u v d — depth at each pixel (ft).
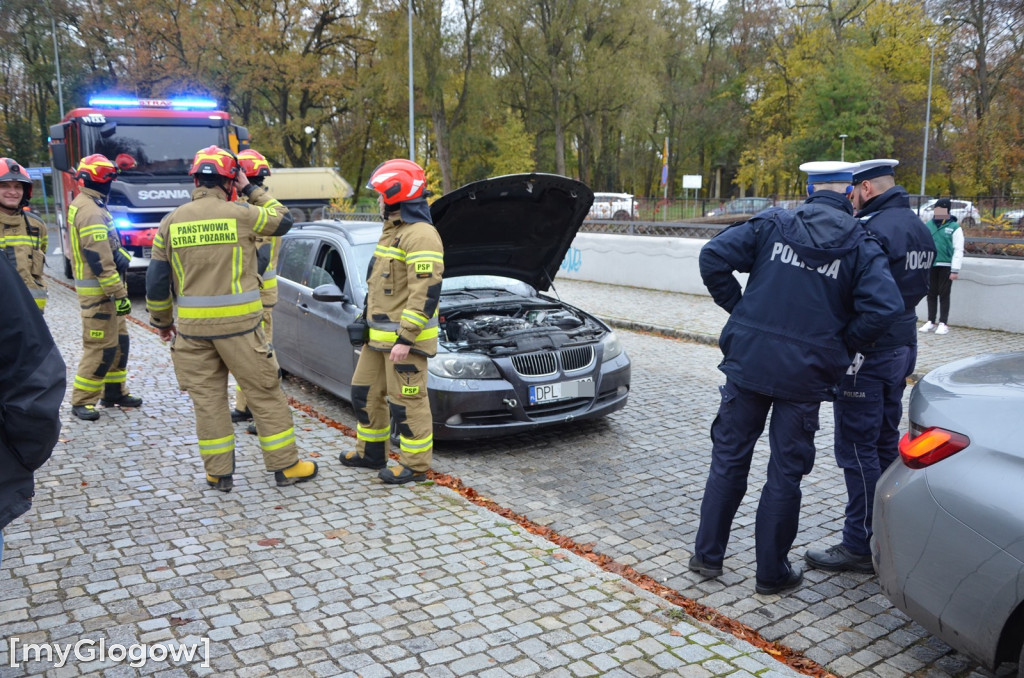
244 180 15.08
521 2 126.52
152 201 43.45
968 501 8.69
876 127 139.64
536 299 22.95
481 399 18.08
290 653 9.89
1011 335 33.32
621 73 131.03
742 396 11.93
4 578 11.76
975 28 96.07
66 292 46.60
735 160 199.62
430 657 9.87
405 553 12.89
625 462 18.48
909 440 9.68
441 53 125.49
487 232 20.29
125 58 131.95
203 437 15.21
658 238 49.85
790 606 11.82
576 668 9.70
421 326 14.97
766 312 11.46
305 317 22.80
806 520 15.30
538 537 13.69
